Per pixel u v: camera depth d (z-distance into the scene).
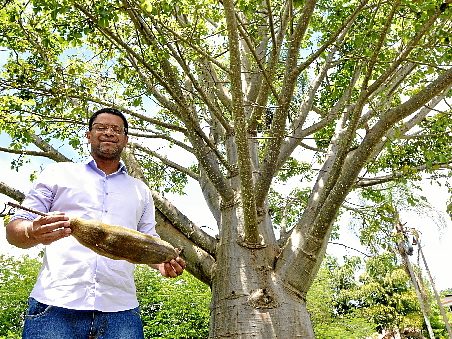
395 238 7.93
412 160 7.89
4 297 21.06
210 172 5.64
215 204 6.32
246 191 4.61
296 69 4.60
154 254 2.52
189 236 5.60
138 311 2.82
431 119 7.66
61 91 5.60
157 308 19.39
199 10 5.46
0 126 5.79
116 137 3.03
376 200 8.23
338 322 21.89
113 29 5.88
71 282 2.60
